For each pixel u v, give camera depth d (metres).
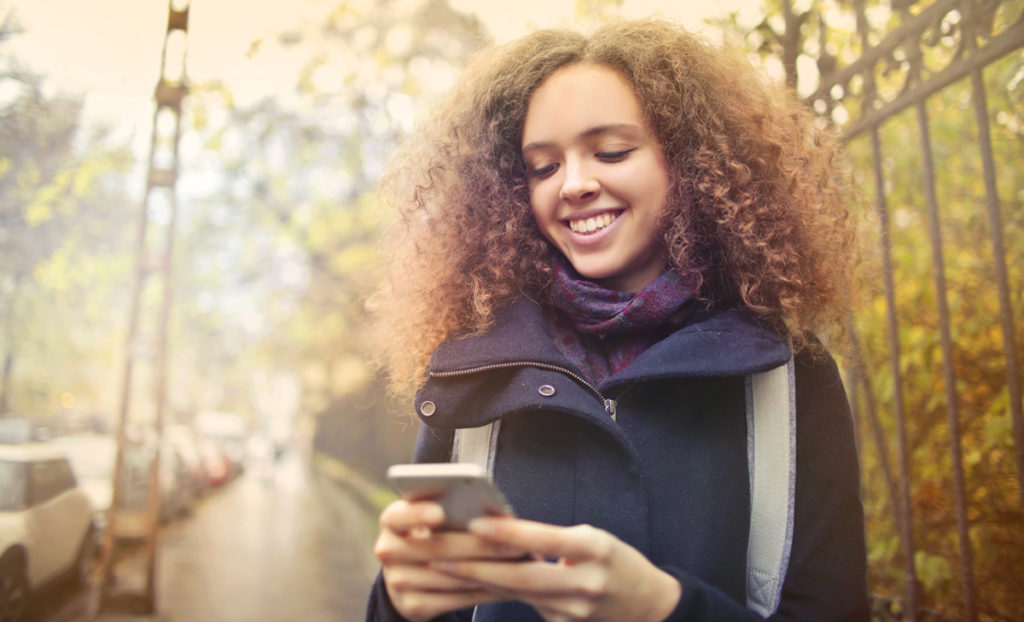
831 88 2.23
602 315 1.04
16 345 12.59
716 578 0.94
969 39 1.78
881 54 2.04
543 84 1.06
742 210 1.07
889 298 1.99
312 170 10.65
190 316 17.78
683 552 0.95
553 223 1.08
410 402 1.36
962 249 2.59
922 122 1.94
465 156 1.21
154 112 6.41
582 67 1.05
